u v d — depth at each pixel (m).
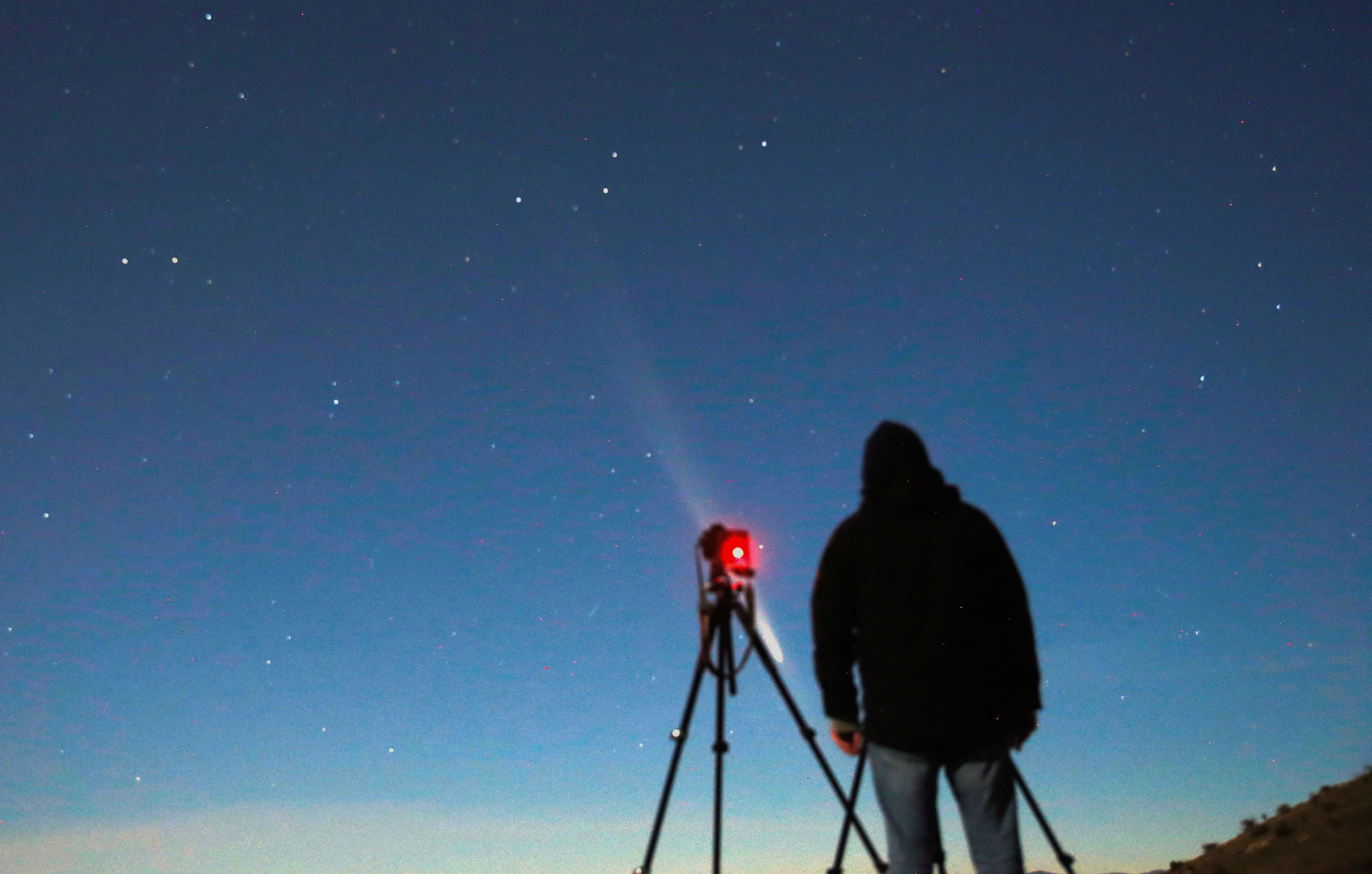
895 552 2.82
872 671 2.83
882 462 2.92
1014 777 2.86
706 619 3.71
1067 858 3.07
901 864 2.81
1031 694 2.81
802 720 3.58
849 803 3.32
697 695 3.67
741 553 3.67
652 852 3.54
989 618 2.80
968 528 2.82
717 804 3.67
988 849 2.76
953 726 2.71
